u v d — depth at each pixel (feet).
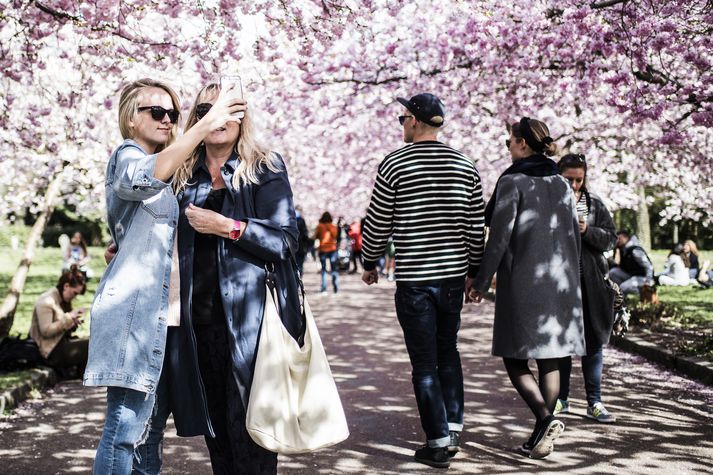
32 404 21.35
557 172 15.84
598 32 24.35
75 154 37.09
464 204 15.37
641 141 44.88
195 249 10.28
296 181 73.56
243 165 10.51
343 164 63.67
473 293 15.75
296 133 57.26
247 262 10.16
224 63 26.27
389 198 15.40
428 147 15.44
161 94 10.36
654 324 31.99
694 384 22.21
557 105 37.19
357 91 34.96
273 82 35.76
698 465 14.43
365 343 32.68
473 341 32.68
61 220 174.70
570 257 15.53
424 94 15.70
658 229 135.33
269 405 9.66
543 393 15.30
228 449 10.59
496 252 15.23
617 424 17.66
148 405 9.63
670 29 23.00
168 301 9.98
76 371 25.90
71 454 16.22
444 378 15.55
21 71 24.39
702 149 40.01
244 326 9.99
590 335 18.02
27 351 24.27
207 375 10.27
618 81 25.05
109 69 25.89
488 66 29.86
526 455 15.30
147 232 9.75
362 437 16.96
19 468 15.16
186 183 10.69
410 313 15.11
